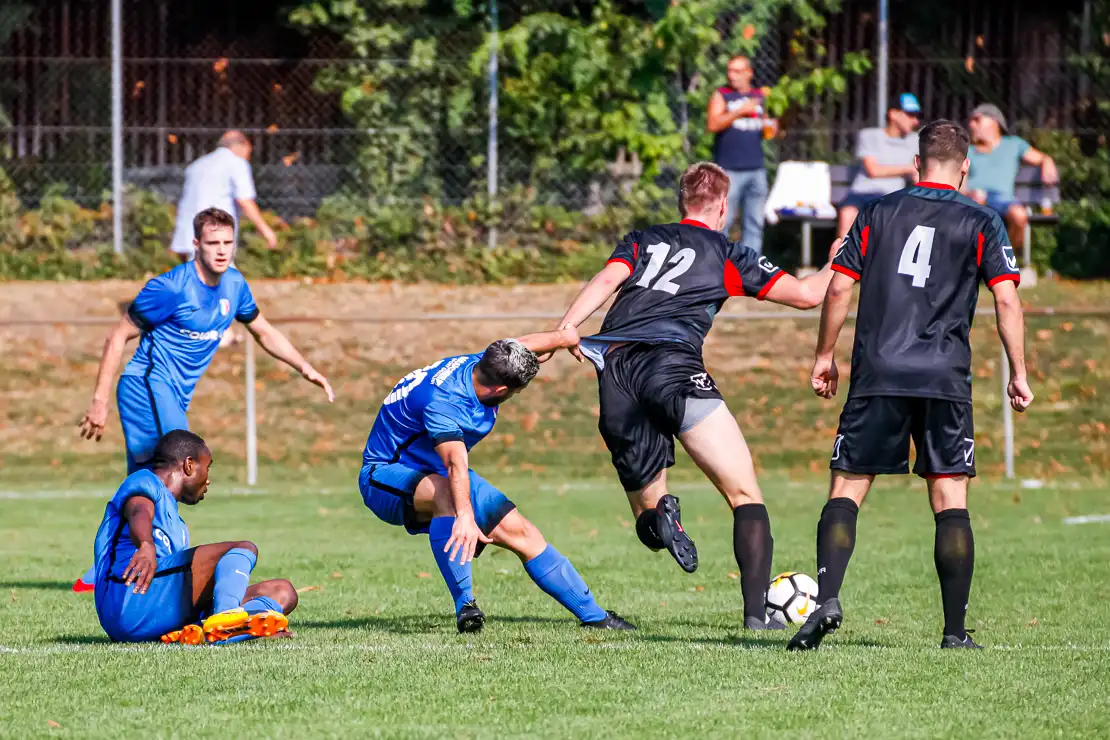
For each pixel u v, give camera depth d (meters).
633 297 23.50
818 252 66.44
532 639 21.98
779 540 34.62
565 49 66.44
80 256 62.66
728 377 53.81
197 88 68.12
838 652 20.27
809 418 51.03
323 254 63.34
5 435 49.38
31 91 66.69
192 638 20.98
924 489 43.88
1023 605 26.05
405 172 66.75
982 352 55.97
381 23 67.81
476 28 67.25
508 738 15.48
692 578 29.41
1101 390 53.16
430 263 63.50
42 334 55.94
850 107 70.56
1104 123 70.50
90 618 24.59
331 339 56.06
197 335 27.41
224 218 27.41
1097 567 30.55
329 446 49.31
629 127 65.94
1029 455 48.12
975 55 70.94
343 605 26.23
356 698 17.33
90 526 37.31
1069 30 70.75
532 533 23.27
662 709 16.73
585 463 47.78
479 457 48.34
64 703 17.08
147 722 16.19
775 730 15.80
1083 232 66.88
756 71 69.88
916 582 28.70
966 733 15.66
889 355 20.25
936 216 20.48
